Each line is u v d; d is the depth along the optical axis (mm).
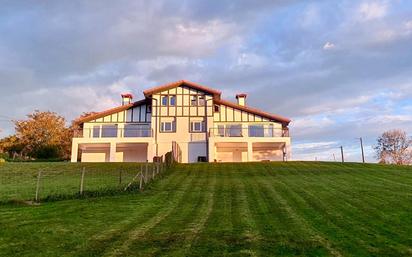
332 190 16047
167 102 39531
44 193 15820
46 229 9328
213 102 39938
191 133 38969
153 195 15328
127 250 7574
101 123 39781
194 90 39781
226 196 15086
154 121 39062
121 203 13352
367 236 8477
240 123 39812
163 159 30875
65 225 9797
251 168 27000
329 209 11867
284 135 37938
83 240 8344
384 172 22906
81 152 40875
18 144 51344
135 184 17766
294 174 23172
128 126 39125
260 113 39688
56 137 52250
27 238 8492
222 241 8188
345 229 9195
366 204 12523
